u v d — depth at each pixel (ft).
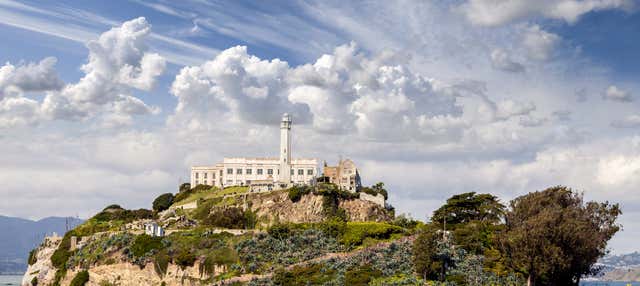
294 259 629.92
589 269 562.25
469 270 550.36
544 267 488.85
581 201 572.51
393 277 542.16
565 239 498.28
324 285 530.27
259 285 563.89
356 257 599.57
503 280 532.73
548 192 577.02
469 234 615.16
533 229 499.10
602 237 535.60
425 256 540.52
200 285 626.64
